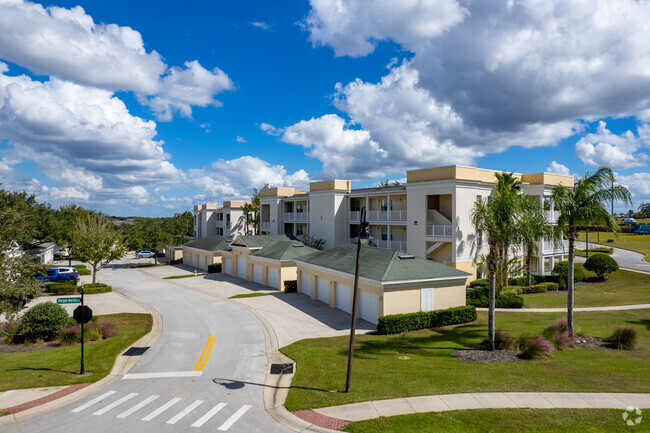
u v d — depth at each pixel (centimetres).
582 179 1745
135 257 6631
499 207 1678
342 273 2364
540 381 1237
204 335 1978
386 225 3816
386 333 1927
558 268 3259
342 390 1222
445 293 2202
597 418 975
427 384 1232
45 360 1591
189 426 1026
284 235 4338
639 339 1709
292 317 2306
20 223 1884
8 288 1661
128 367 1533
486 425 958
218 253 4491
